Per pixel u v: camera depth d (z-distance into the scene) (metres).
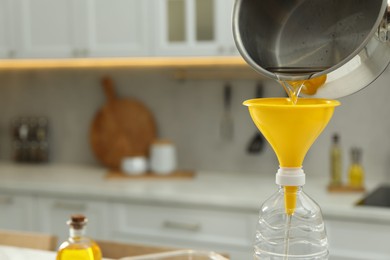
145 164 3.55
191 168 3.70
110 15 3.34
